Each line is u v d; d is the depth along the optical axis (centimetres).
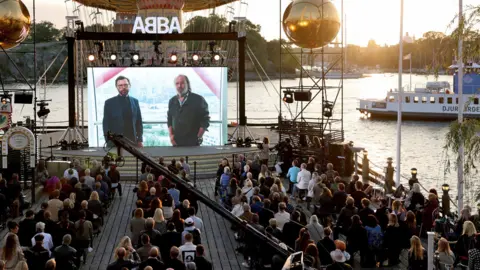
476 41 1845
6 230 2202
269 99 13600
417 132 8088
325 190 2131
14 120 7819
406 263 1869
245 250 1792
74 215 1895
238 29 3822
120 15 5528
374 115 9644
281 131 3409
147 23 3753
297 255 860
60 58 13900
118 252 1423
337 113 10788
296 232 1683
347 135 7938
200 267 1452
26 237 1741
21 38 2916
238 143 3666
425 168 5256
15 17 2817
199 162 3344
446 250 1571
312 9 3162
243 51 3747
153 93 3681
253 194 2069
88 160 3003
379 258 1817
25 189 2823
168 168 863
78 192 2136
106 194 2392
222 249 2025
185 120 3697
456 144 1811
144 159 813
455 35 1844
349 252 1797
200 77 3697
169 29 3762
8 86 9869
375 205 2495
